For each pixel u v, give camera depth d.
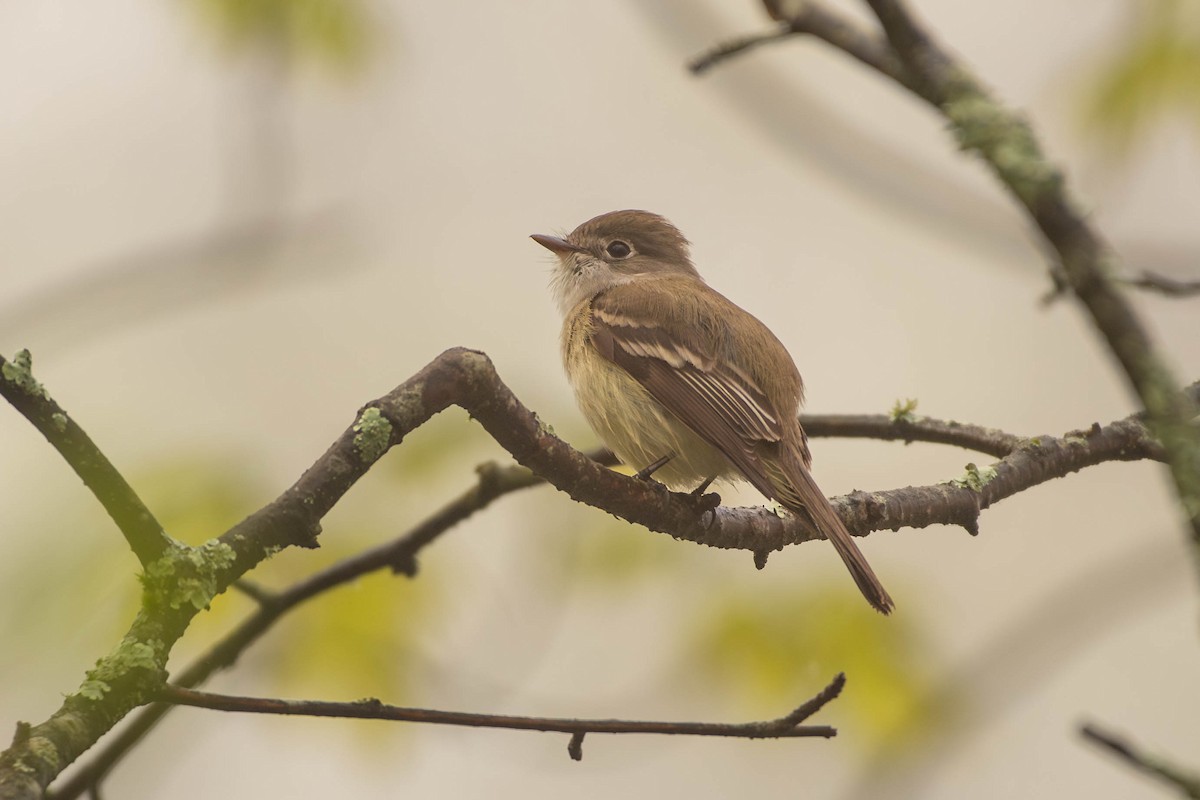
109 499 5.23
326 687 10.33
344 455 5.76
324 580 9.48
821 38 6.77
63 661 9.20
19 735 4.79
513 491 9.53
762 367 9.98
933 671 10.97
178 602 5.25
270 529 5.55
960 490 8.55
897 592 11.28
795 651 10.59
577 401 10.49
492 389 6.36
